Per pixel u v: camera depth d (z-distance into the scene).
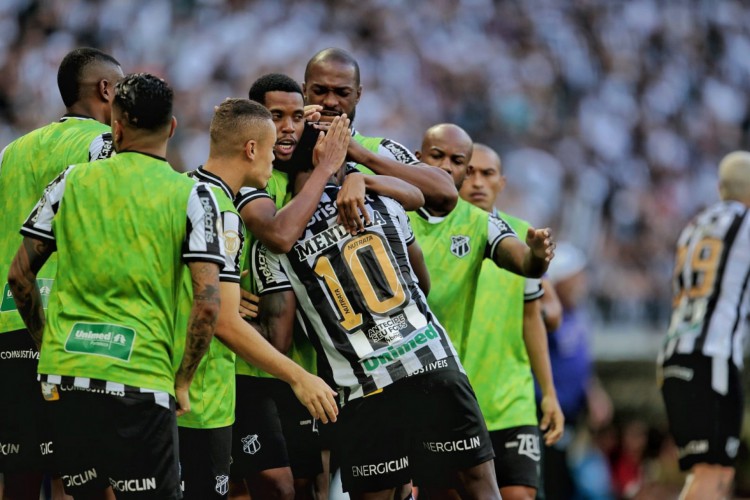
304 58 61.66
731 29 81.75
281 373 17.08
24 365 18.75
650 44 77.19
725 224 27.66
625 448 40.53
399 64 64.56
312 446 20.77
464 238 21.89
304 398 17.05
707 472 26.88
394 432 18.05
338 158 18.55
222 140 18.12
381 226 18.30
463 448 18.05
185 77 58.75
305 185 18.23
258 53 60.78
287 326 18.33
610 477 40.03
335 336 18.02
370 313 17.92
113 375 15.45
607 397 40.59
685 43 78.81
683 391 27.17
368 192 18.53
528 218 57.03
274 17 63.09
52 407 15.85
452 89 65.69
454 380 17.95
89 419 15.59
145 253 15.79
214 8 62.44
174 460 15.89
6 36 59.25
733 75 80.19
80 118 19.41
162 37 60.78
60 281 15.98
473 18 70.50
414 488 24.45
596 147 67.12
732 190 28.53
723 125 76.50
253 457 20.06
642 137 70.31
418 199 19.03
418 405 17.86
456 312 21.86
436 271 21.78
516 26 71.62
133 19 61.09
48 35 59.97
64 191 16.17
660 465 41.00
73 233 15.91
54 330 15.76
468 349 23.80
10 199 19.14
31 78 57.25
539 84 68.81
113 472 15.75
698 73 78.06
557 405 25.28
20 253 16.27
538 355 25.09
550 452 31.52
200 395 18.45
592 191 60.97
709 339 27.09
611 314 53.59
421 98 63.94
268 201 18.20
